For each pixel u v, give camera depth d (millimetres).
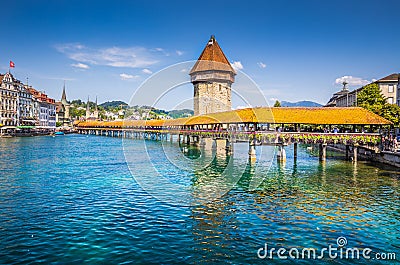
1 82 116688
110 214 18875
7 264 12727
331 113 43188
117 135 121000
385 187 26969
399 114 54969
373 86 59719
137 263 13000
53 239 15164
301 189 26172
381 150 41062
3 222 17344
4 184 26984
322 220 18438
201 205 20969
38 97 154375
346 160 44406
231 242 15156
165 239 15352
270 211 19984
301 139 41188
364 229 17109
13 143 77438
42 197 22641
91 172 33500
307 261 13461
